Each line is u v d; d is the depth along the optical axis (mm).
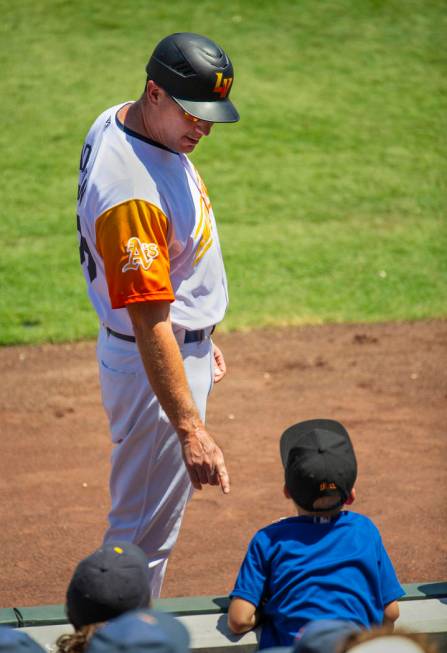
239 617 11688
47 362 32531
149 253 12398
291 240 43438
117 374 13477
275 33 66750
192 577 19672
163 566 14281
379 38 66375
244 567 12016
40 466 25203
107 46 64562
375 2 70812
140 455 13609
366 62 63312
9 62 62281
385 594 12070
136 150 12688
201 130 12773
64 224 44562
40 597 18891
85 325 35406
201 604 12648
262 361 32719
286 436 13320
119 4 70125
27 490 23812
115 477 13969
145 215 12484
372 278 39969
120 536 13984
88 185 12867
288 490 12312
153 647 7176
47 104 57344
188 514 22562
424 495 23562
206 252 13438
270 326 35750
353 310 37219
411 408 29062
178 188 12883
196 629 12070
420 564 20250
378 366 32281
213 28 67125
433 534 21625
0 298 37281
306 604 11484
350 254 42125
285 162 51469
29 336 34344
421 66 63031
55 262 40625
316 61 63344
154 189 12617
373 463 25344
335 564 11711
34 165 50594
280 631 11555
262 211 46406
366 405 29250
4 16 68062
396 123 56250
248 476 24625
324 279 39844
